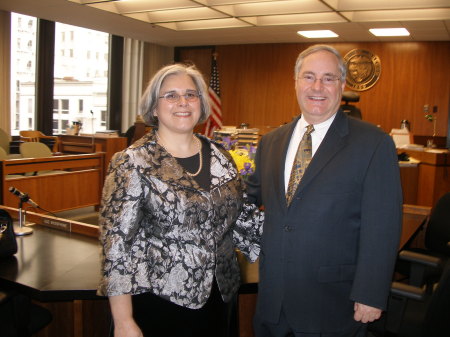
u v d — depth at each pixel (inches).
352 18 278.2
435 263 82.3
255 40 377.7
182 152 62.9
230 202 62.2
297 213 60.4
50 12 279.0
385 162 58.0
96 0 245.1
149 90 61.2
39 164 184.4
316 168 60.3
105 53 378.0
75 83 350.9
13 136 303.9
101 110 383.2
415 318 78.0
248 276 74.7
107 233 54.4
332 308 60.1
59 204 193.9
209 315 59.6
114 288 53.1
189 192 58.2
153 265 56.5
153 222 57.0
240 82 411.2
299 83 63.4
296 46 384.8
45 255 83.0
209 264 58.4
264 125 405.1
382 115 359.9
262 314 64.3
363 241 57.2
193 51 425.4
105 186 57.2
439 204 114.7
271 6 263.0
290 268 60.9
